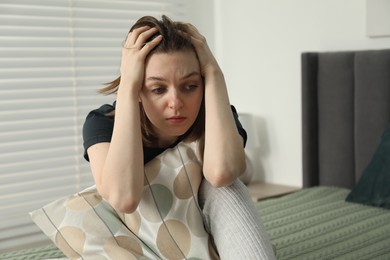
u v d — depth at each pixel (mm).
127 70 1035
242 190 1063
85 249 1156
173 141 1154
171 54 1000
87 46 2906
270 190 2867
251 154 3211
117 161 1007
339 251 1696
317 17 2764
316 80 2717
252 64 3160
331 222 2031
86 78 2918
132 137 1019
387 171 2229
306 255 1661
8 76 2641
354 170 2600
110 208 1191
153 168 1099
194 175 1090
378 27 2479
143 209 1092
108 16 2973
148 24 1076
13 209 2697
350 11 2615
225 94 1079
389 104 2412
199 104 1056
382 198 2211
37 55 2729
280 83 2992
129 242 1135
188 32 1085
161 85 1009
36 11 2705
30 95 2711
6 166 2656
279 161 3051
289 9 2902
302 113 2730
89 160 1137
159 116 1022
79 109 2895
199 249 1057
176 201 1080
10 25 2637
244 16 3186
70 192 2873
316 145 2754
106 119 1172
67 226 1192
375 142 2473
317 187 2650
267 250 980
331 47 2717
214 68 1077
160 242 1079
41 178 2766
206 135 1055
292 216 2135
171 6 3234
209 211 1058
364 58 2482
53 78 2791
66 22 2812
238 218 1008
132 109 1024
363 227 1955
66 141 2848
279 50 2980
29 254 1705
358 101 2525
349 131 2600
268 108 3082
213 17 3406
